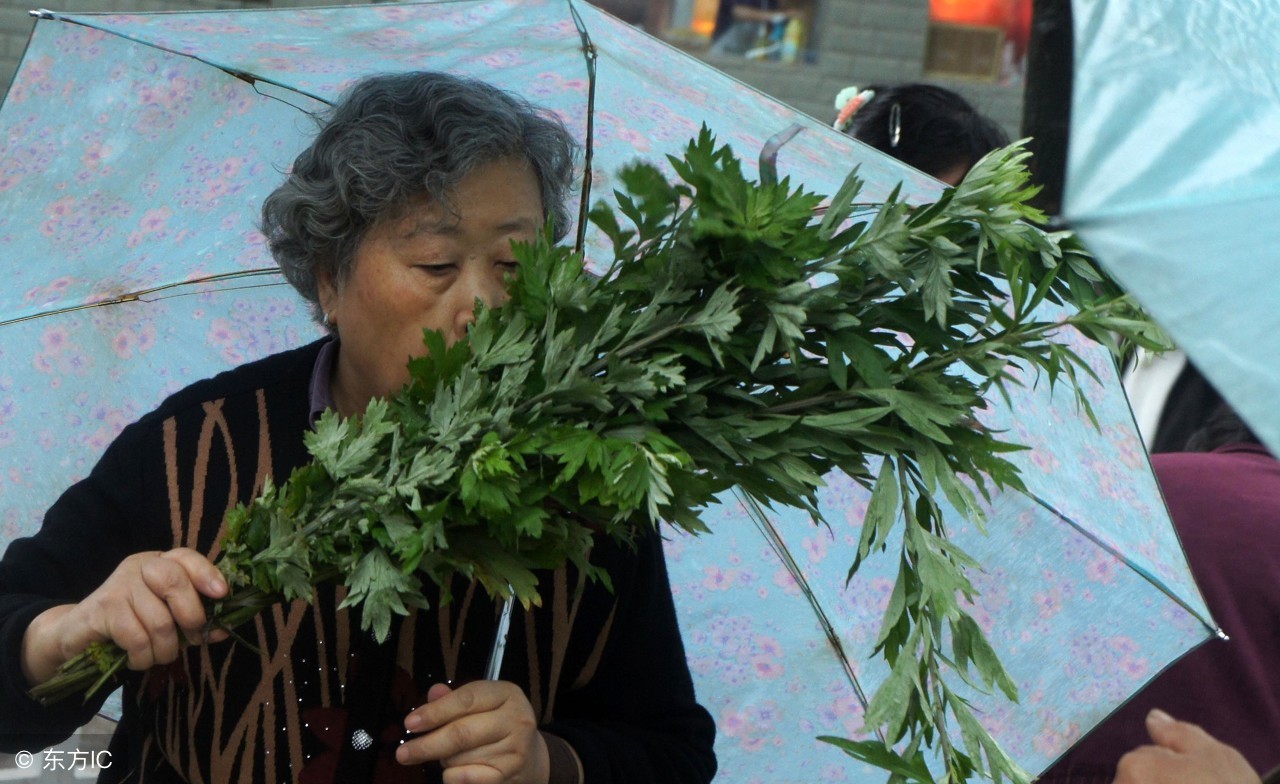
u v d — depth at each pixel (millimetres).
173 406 2066
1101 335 1746
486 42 2145
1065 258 1801
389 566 1660
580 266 1694
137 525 2014
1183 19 1512
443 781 1876
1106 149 1438
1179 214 1396
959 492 1688
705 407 1706
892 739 1660
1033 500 2213
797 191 1686
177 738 1986
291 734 1955
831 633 2354
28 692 1791
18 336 2439
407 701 1989
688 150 1648
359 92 1961
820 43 7465
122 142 2404
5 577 1979
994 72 7508
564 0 2115
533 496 1647
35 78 2391
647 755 2084
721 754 2422
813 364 1757
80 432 2447
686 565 2389
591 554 2068
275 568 1689
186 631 1713
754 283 1668
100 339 2438
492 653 1934
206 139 2389
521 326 1688
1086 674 2271
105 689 2004
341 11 2244
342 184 1880
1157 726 2031
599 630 2094
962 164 3152
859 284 1749
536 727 1901
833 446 1717
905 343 2070
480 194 1896
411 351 1931
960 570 1725
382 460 1694
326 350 2098
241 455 2025
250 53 2203
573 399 1667
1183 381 2873
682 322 1692
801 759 2414
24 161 2412
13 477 2447
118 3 6629
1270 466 2576
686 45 7457
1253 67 1484
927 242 1713
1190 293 1372
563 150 2045
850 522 2307
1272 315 1346
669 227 1690
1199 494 2514
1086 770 2438
